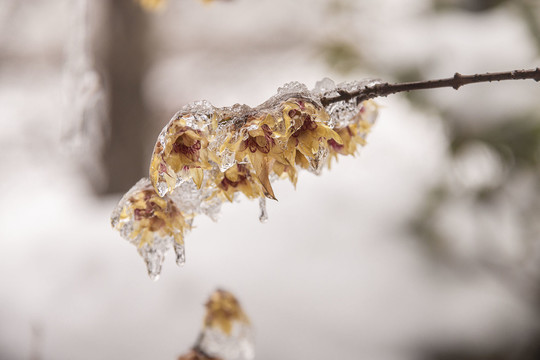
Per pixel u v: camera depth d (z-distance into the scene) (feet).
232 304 1.51
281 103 1.17
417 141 5.23
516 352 3.63
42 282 4.45
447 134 3.42
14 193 6.30
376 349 3.64
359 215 4.37
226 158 1.18
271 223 4.48
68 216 5.36
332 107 1.22
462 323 3.68
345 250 4.12
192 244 4.39
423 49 3.60
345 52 3.79
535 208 3.66
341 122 1.26
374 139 5.49
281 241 4.27
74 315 4.17
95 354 3.92
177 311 3.99
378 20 4.08
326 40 4.00
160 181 1.18
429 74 3.50
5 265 4.68
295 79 8.48
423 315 3.73
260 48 8.82
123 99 5.86
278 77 8.75
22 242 4.92
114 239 4.74
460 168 3.61
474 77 1.20
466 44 3.55
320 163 1.20
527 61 3.40
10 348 4.05
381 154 5.14
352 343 3.67
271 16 8.51
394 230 4.19
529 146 3.19
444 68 3.49
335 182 4.83
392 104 6.20
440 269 3.93
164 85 8.04
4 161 7.13
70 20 2.33
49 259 4.68
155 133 6.53
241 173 1.22
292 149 1.16
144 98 5.99
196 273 4.17
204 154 1.16
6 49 8.41
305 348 3.64
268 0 8.41
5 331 4.15
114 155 5.77
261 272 4.06
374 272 3.94
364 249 4.10
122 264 4.45
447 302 3.78
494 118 3.26
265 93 8.59
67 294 4.33
